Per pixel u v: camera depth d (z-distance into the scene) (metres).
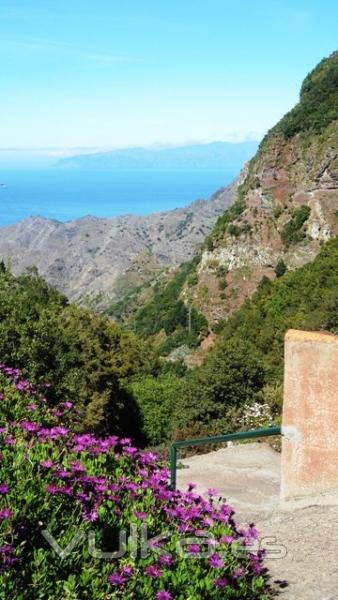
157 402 39.41
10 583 3.39
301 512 6.05
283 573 5.04
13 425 5.69
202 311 119.00
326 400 5.91
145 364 55.94
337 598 4.57
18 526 3.73
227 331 86.69
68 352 22.42
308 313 58.81
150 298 158.00
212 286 123.44
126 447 5.56
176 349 111.06
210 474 12.07
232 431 25.92
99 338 40.91
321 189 125.19
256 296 97.00
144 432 38.91
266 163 134.62
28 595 3.42
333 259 80.12
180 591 3.72
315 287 75.00
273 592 4.70
